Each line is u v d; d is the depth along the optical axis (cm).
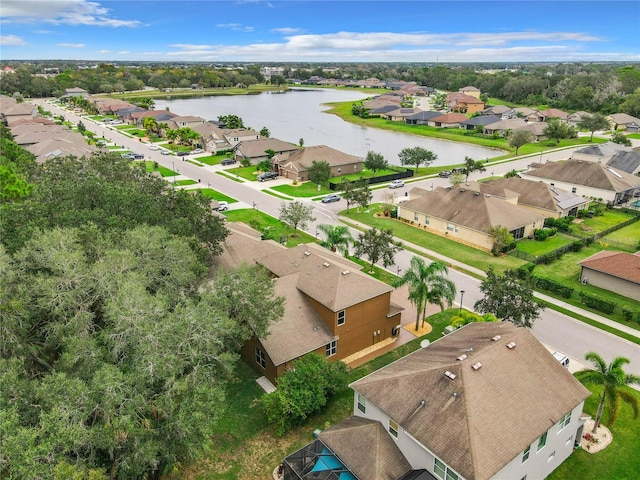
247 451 2458
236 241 4316
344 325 3192
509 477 2006
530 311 3159
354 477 2097
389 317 3469
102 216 3284
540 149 11694
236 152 9950
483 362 2289
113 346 2073
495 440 1967
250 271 2878
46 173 4981
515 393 2195
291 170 8638
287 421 2553
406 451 2170
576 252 5356
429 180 8675
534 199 6500
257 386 2970
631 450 2481
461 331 2864
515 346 2444
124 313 2012
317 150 9006
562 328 3700
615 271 4319
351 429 2289
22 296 2195
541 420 2119
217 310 2367
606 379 2388
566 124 12650
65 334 2159
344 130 14912
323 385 2691
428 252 5303
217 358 2220
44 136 9344
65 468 1541
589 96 16925
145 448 1805
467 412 2038
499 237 5141
